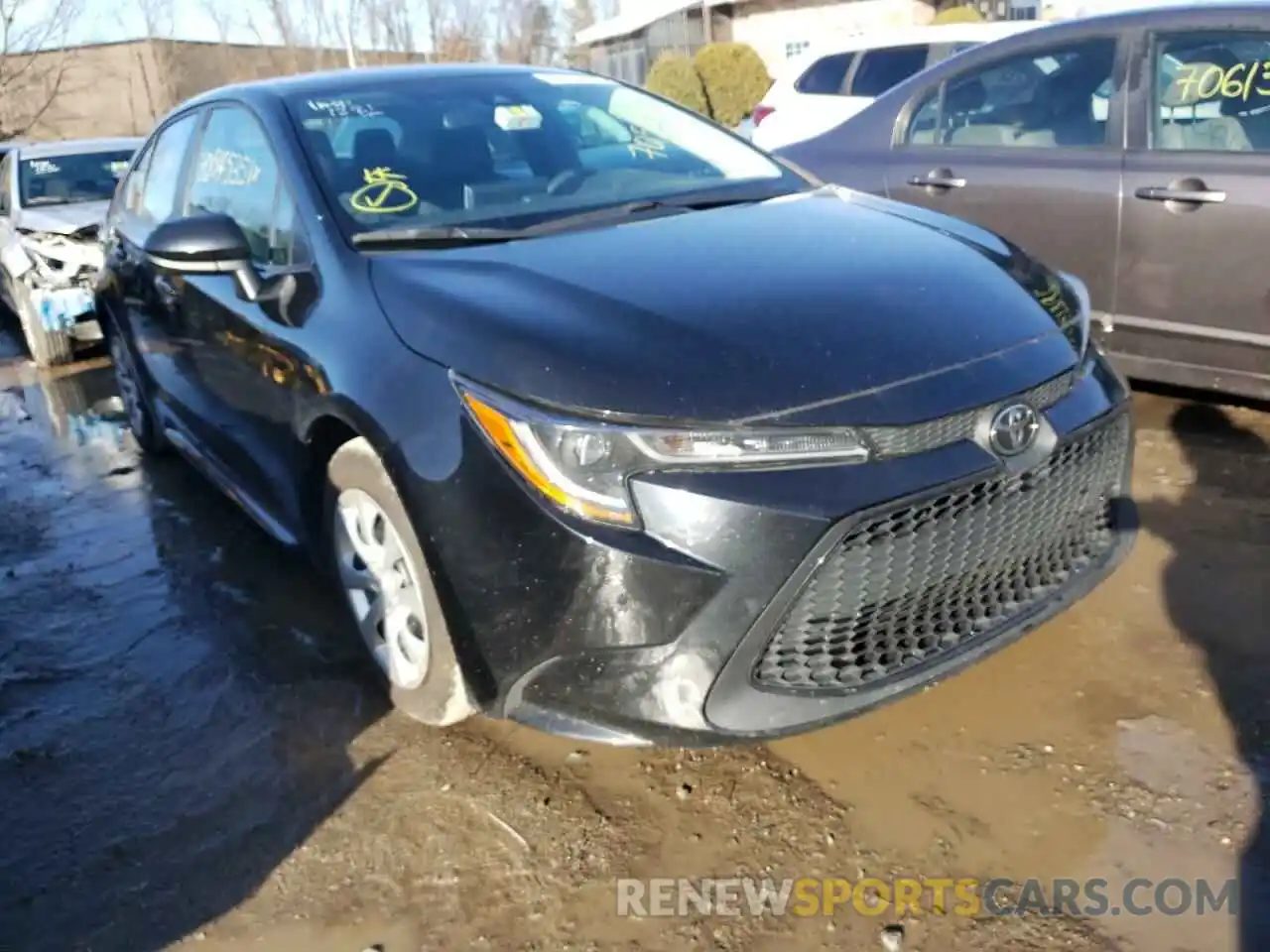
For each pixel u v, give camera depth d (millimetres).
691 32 26750
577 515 2240
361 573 2959
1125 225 4371
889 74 8703
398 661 2852
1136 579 3363
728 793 2611
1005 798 2520
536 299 2578
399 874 2455
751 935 2219
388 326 2691
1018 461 2430
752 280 2666
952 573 2414
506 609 2348
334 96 3617
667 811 2572
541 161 3543
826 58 9203
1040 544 2615
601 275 2695
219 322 3498
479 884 2406
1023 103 4805
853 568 2275
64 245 7449
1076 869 2312
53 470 5406
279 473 3318
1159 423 4547
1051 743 2680
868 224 3160
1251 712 2715
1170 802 2457
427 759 2820
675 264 2764
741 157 3854
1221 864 2287
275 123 3461
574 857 2455
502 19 25734
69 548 4367
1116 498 2898
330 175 3256
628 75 28891
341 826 2611
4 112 20328
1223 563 3404
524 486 2293
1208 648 2982
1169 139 4305
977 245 3076
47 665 3441
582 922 2285
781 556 2203
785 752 2742
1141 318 4398
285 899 2410
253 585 3881
